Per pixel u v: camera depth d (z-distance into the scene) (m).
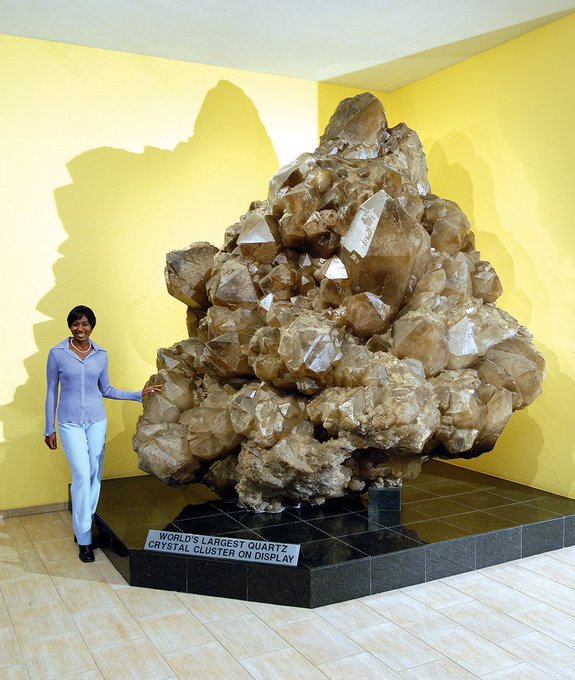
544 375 4.38
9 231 4.86
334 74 5.68
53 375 4.07
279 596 3.40
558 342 4.68
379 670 2.81
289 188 4.41
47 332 4.98
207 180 5.48
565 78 4.58
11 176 4.85
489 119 5.16
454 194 5.50
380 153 4.87
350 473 4.10
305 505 4.31
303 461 3.92
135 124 5.22
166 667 2.86
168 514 4.22
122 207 5.20
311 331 3.92
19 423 4.92
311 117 5.84
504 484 4.91
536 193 4.80
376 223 3.94
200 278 4.77
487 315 4.37
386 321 4.11
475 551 3.80
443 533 3.82
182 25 4.71
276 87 5.70
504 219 5.06
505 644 3.01
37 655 2.96
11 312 4.88
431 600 3.43
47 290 4.98
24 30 4.75
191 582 3.56
